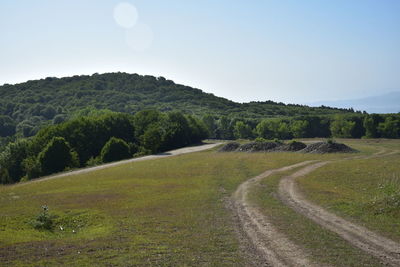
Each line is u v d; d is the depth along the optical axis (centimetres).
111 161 6291
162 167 4456
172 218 2000
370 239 1577
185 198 2589
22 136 11956
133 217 2028
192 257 1346
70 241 1575
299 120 12156
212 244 1516
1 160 6900
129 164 4994
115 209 2247
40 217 2008
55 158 5700
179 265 1260
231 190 2916
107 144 6500
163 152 7269
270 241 1564
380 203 2097
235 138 12575
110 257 1346
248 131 11875
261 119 13312
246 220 1956
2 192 3130
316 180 3266
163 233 1694
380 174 3309
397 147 6269
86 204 2408
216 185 3145
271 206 2316
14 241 1569
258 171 3916
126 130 8544
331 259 1331
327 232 1692
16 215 2097
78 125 7538
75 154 6231
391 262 1300
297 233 1683
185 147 8100
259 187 3019
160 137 7775
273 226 1819
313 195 2627
